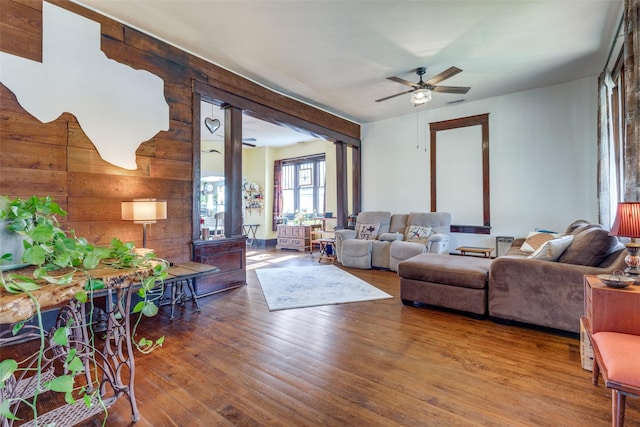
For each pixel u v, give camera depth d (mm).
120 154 3041
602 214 3906
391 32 3322
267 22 3115
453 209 5898
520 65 4152
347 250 5547
